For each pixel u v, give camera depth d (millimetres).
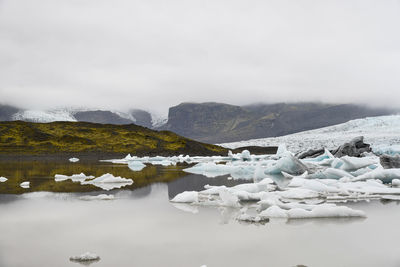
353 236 6305
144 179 18031
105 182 16203
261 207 9383
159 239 6129
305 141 102188
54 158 46000
